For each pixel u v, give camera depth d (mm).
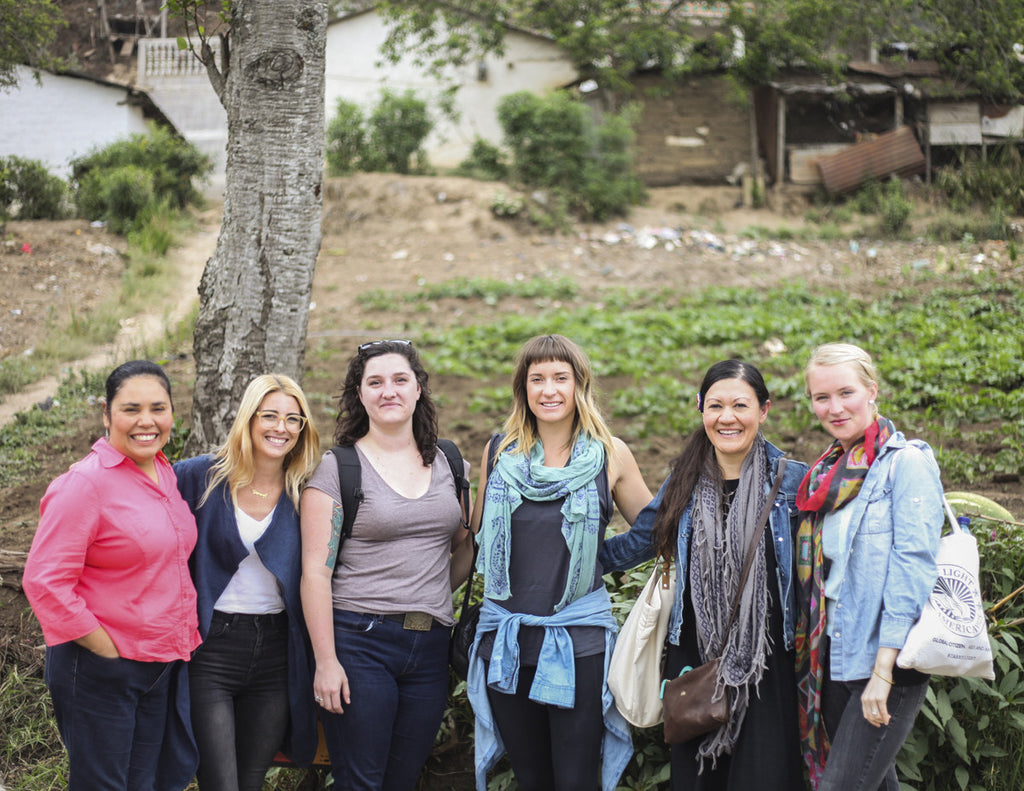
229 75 5477
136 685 3229
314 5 5344
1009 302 11820
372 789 3473
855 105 20109
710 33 20422
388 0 19875
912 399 8500
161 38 20672
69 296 12531
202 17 5848
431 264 16062
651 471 7422
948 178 18469
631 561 3725
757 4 19484
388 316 13336
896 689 3104
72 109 19375
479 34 20031
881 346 10328
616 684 3510
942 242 16547
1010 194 17719
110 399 3244
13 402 8711
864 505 3186
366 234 17672
